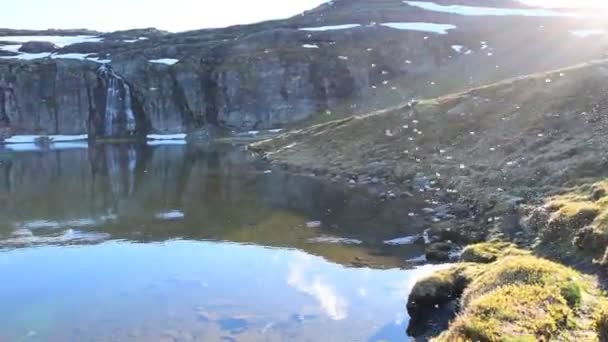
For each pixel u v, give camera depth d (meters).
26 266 26.22
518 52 129.12
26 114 134.88
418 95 118.88
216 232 32.31
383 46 141.88
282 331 17.19
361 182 47.31
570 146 36.78
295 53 139.50
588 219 20.39
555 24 144.25
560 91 49.69
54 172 64.94
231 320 18.27
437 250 25.48
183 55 148.00
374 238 29.47
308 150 63.09
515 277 15.66
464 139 48.97
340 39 147.62
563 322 12.77
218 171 60.62
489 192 34.31
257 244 29.11
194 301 20.30
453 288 18.17
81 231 33.78
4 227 35.28
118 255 27.78
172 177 57.69
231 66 139.38
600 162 31.27
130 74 140.75
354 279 22.42
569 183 30.12
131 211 40.00
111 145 113.75
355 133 61.50
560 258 19.36
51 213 39.88
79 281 23.52
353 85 134.50
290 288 21.48
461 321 13.28
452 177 40.94
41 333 17.83
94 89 138.62
